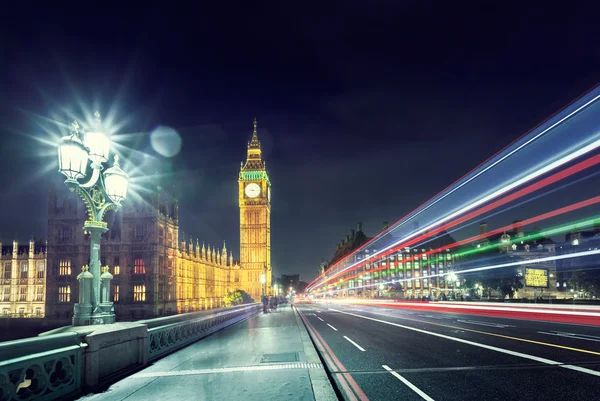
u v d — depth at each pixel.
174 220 108.19
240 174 170.50
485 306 54.22
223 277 163.12
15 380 6.75
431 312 42.56
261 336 19.48
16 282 131.75
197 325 19.06
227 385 8.95
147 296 94.19
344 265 193.62
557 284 129.62
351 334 20.12
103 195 10.48
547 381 8.78
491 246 135.38
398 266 164.75
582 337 16.55
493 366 10.57
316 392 8.08
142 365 11.34
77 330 8.86
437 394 8.00
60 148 9.01
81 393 8.33
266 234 169.88
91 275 9.94
